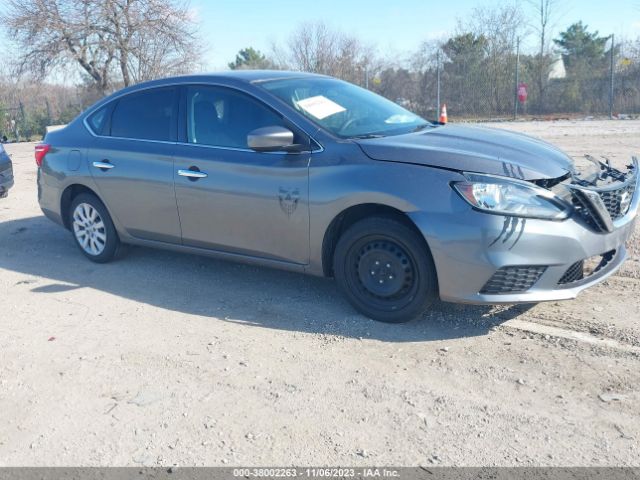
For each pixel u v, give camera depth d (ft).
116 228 19.57
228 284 17.93
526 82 75.66
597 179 14.52
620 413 10.87
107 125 19.42
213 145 16.72
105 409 11.81
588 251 13.48
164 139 17.83
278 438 10.69
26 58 86.79
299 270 15.83
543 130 56.08
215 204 16.58
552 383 11.89
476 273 13.23
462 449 10.18
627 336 13.48
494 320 14.61
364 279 14.74
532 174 13.35
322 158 14.76
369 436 10.63
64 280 19.13
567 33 97.76
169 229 17.97
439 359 13.01
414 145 14.30
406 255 14.05
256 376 12.70
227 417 11.36
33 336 15.15
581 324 14.16
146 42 87.20
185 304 16.67
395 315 14.47
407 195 13.55
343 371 12.74
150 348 14.16
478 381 12.10
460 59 75.82
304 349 13.74
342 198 14.32
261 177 15.60
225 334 14.70
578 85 73.92
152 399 12.05
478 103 76.28
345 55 84.48
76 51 87.15
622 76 73.00
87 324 15.69
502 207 13.00
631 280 16.67
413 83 78.74
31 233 24.97
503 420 10.86
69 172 20.02
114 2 86.22
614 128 54.44
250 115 16.25
